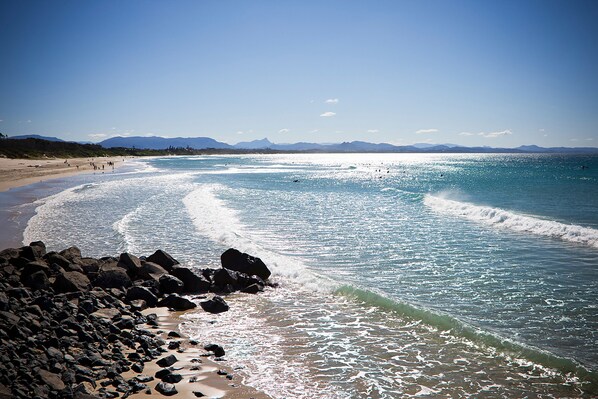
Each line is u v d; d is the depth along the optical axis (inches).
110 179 2529.5
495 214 1131.9
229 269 636.1
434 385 327.9
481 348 390.0
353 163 6914.4
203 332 436.1
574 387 323.9
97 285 559.2
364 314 482.9
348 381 332.8
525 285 577.3
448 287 571.2
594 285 573.9
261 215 1191.6
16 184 2082.9
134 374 334.0
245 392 313.4
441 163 6658.5
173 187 2042.3
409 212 1268.5
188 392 310.8
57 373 311.1
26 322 380.2
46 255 615.8
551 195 1747.0
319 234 928.3
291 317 478.0
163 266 642.8
